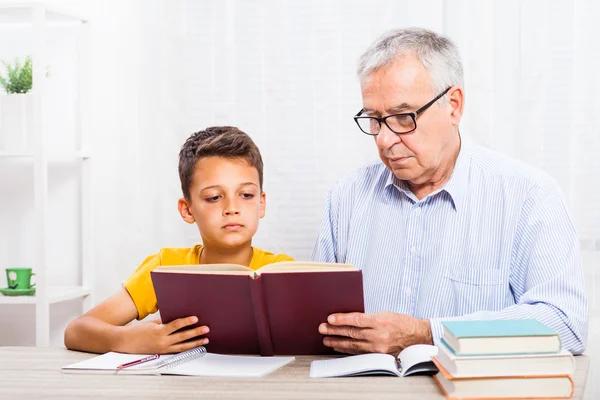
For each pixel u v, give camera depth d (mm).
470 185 1667
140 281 1729
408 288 1675
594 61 2184
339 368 1242
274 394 1097
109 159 2439
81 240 2531
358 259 1763
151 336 1372
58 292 2369
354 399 1062
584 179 2191
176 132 2391
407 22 2281
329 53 2316
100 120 2438
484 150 1734
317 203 2338
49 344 2525
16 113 2340
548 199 1593
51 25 2512
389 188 1747
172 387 1150
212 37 2357
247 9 2340
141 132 2412
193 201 1745
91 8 2428
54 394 1113
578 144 2195
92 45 2436
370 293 1711
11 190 2566
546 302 1425
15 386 1169
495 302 1609
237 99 2355
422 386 1140
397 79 1494
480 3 2234
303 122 2334
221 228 1707
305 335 1349
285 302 1294
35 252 2459
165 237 2410
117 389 1140
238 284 1283
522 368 1062
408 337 1317
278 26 2330
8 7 2258
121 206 2436
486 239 1628
